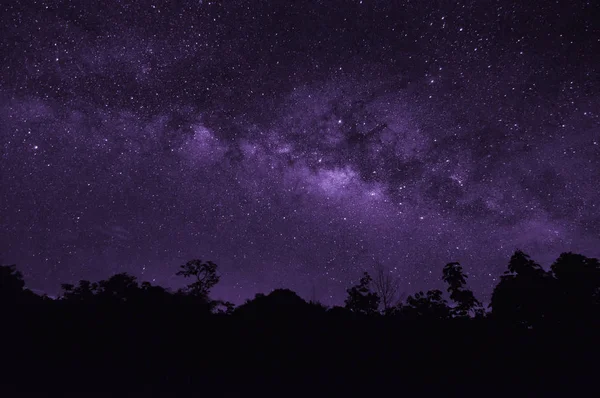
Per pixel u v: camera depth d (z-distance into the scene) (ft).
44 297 52.29
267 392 49.98
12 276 49.08
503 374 53.06
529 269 57.41
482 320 57.41
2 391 40.34
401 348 55.67
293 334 55.11
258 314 56.44
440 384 52.80
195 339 51.21
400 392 50.90
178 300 53.42
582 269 54.70
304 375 53.57
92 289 52.75
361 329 58.44
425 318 57.62
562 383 50.03
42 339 47.21
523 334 54.90
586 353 51.29
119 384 47.16
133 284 53.11
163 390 47.47
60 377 46.03
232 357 53.52
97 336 48.49
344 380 53.47
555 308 53.78
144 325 49.62
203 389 49.47
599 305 53.06
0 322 45.91
